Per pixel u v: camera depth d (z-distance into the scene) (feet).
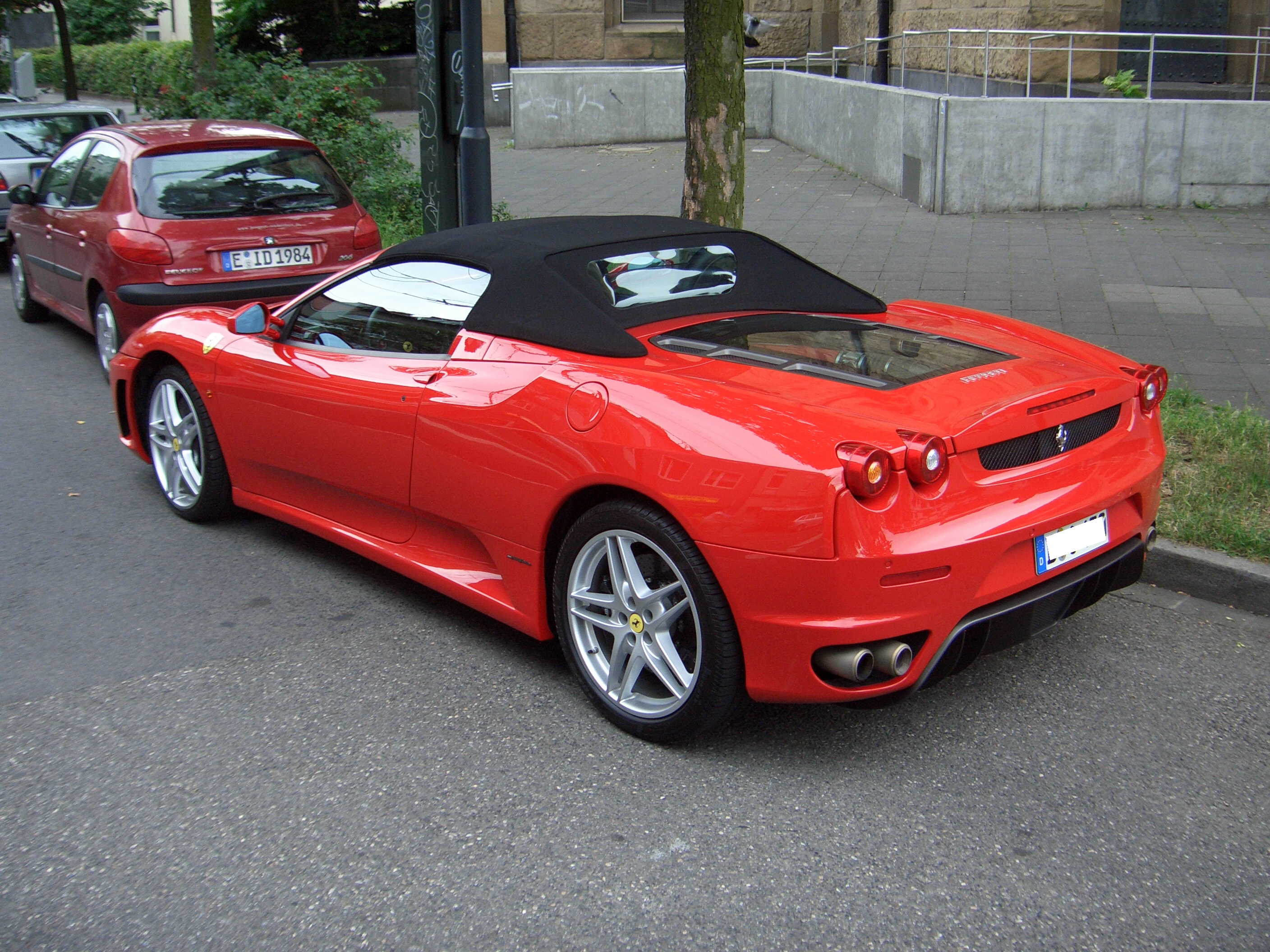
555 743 11.01
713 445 9.79
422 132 28.45
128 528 16.75
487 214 26.16
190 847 9.45
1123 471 11.02
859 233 37.50
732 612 9.85
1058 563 10.39
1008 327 13.20
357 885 8.96
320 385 13.82
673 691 10.59
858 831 9.61
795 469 9.32
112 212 22.98
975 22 52.70
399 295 13.55
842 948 8.22
